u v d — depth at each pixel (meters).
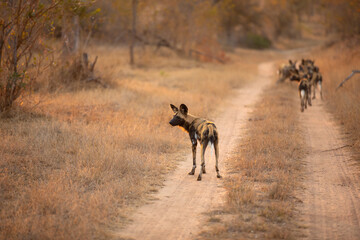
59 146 26.89
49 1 33.53
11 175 21.19
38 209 17.62
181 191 21.11
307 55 124.69
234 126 38.22
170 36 111.12
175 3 107.31
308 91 47.62
